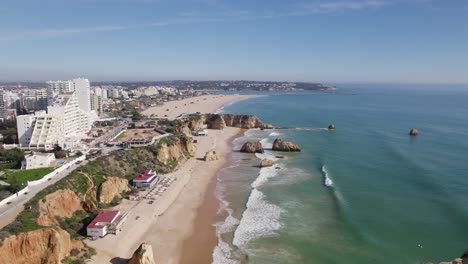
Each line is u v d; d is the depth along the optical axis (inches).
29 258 1947.6
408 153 4758.9
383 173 3878.0
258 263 2151.8
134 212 2839.6
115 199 3026.6
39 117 4207.7
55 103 4717.0
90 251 2191.2
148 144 4446.4
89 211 2723.9
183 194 3415.4
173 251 2324.1
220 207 3075.8
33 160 3213.6
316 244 2356.1
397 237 2390.5
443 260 2090.3
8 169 3223.4
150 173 3636.8
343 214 2778.1
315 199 3179.1
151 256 2089.1
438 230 2470.5
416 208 2861.7
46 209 2401.6
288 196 3275.1
